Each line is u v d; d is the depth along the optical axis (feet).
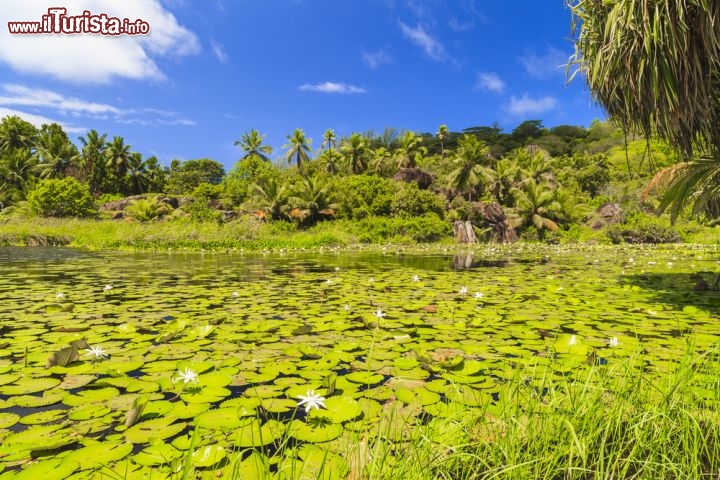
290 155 125.39
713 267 27.78
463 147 95.55
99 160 137.69
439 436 4.82
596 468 4.38
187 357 8.47
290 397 6.52
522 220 81.25
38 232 61.77
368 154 136.15
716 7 10.93
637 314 12.67
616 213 80.48
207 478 4.28
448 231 78.02
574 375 7.24
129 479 4.30
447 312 13.00
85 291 16.74
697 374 6.45
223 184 121.29
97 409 6.02
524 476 4.28
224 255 41.57
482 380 7.16
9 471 4.49
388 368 7.86
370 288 18.02
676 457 4.62
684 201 16.33
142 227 61.62
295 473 4.33
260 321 11.69
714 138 14.78
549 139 207.00
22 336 9.87
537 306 13.98
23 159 129.49
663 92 12.17
